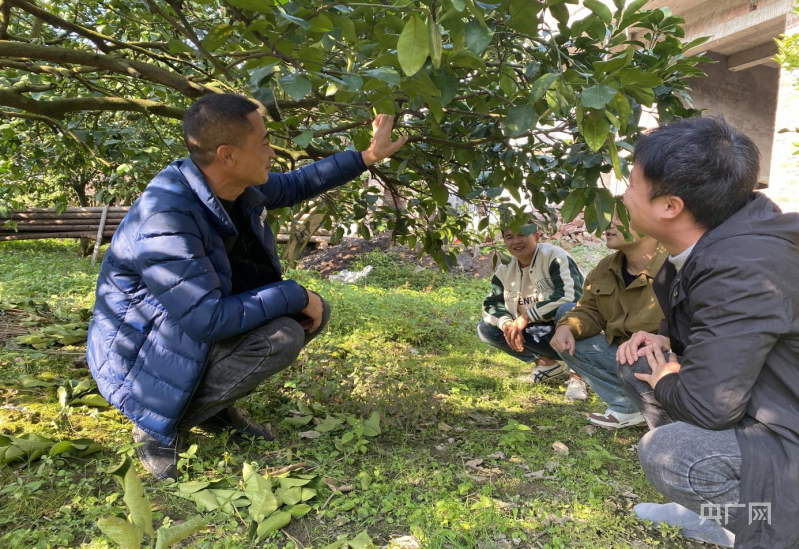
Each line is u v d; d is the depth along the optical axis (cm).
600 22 198
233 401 243
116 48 290
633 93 180
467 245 368
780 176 451
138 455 239
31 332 397
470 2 142
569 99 174
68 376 328
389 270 934
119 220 1048
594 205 215
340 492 221
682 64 212
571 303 356
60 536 182
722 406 152
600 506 220
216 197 226
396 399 301
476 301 691
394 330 500
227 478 221
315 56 161
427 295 711
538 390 372
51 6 387
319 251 1093
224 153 219
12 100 283
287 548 187
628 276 297
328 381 326
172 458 232
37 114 304
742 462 155
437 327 521
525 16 182
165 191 220
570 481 241
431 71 179
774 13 523
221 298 219
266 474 221
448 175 296
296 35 162
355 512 212
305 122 276
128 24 378
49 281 630
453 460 261
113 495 200
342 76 162
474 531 199
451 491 230
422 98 200
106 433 262
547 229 271
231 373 231
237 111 215
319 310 252
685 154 160
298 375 330
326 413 295
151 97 437
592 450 270
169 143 455
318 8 148
